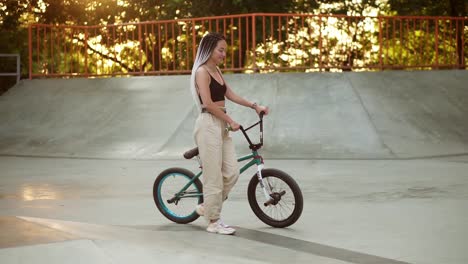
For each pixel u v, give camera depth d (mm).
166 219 7109
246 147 13578
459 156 12961
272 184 6609
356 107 14789
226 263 4969
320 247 5773
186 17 23656
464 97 15742
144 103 15977
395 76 16312
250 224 6797
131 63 26312
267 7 22922
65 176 10836
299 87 15695
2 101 17375
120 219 7121
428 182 9500
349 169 11148
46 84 17953
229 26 23000
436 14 24203
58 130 15398
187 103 15625
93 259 4762
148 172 11203
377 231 6375
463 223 6672
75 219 7137
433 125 14414
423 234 6215
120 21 25641
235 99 6594
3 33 25797
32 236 5379
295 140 13648
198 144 6406
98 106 16250
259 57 24188
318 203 7961
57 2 25062
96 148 14156
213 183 6379
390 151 13070
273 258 5379
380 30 17047
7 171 11633
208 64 6395
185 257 5078
